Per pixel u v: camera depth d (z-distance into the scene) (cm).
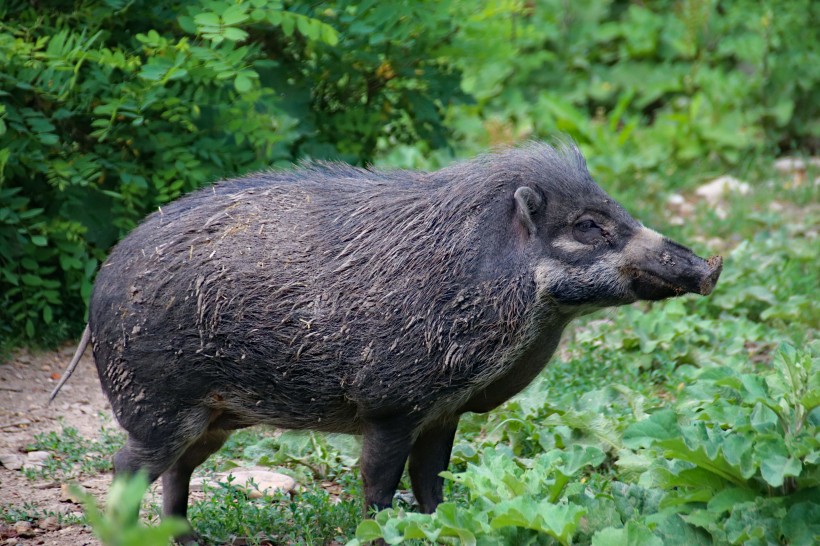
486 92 2862
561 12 3128
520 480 946
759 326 1725
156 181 1598
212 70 1493
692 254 1023
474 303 988
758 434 894
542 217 1026
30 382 1523
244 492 1170
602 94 3044
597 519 924
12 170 1551
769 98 2897
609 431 1258
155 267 1012
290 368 994
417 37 1769
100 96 1577
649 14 3117
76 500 1178
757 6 3017
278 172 1156
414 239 1006
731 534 866
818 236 2253
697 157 2816
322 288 991
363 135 1848
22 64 1514
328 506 1133
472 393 1020
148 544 496
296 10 1573
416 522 900
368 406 995
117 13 1584
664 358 1633
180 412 1020
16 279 1573
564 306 1030
